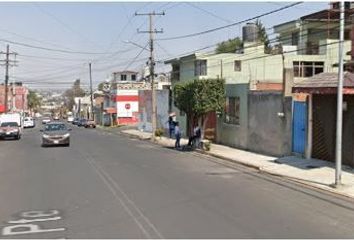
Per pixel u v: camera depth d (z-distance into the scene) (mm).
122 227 10844
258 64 59125
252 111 29375
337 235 10141
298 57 57062
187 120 45594
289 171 20562
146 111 65750
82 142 42906
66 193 15688
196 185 17203
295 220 11555
